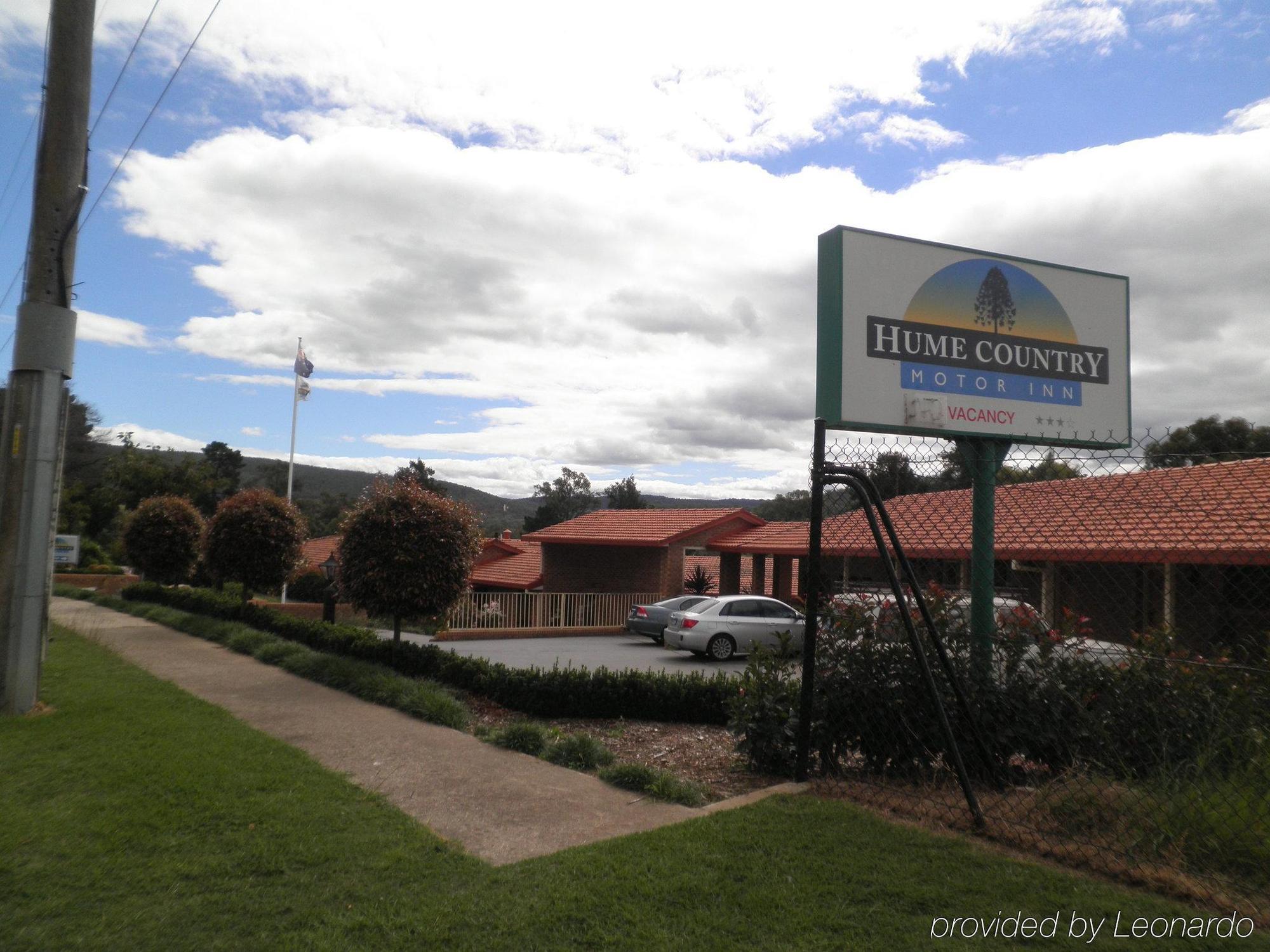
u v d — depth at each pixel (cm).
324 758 675
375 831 489
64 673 1017
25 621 788
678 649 2130
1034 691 550
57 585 2747
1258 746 462
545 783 615
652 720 969
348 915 381
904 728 562
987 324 670
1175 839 426
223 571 1753
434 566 1196
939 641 513
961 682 554
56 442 827
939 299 658
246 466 8250
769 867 428
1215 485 836
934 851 445
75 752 638
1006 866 425
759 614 1964
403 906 391
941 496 673
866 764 593
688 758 745
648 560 2773
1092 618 729
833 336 632
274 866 433
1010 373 673
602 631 2581
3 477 801
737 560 2972
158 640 1458
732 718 657
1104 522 746
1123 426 709
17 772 586
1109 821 457
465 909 387
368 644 1254
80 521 4297
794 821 492
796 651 654
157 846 456
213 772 593
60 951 343
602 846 468
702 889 404
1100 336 707
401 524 1198
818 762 609
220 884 412
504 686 1009
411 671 1167
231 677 1086
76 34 845
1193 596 736
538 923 373
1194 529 729
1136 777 500
